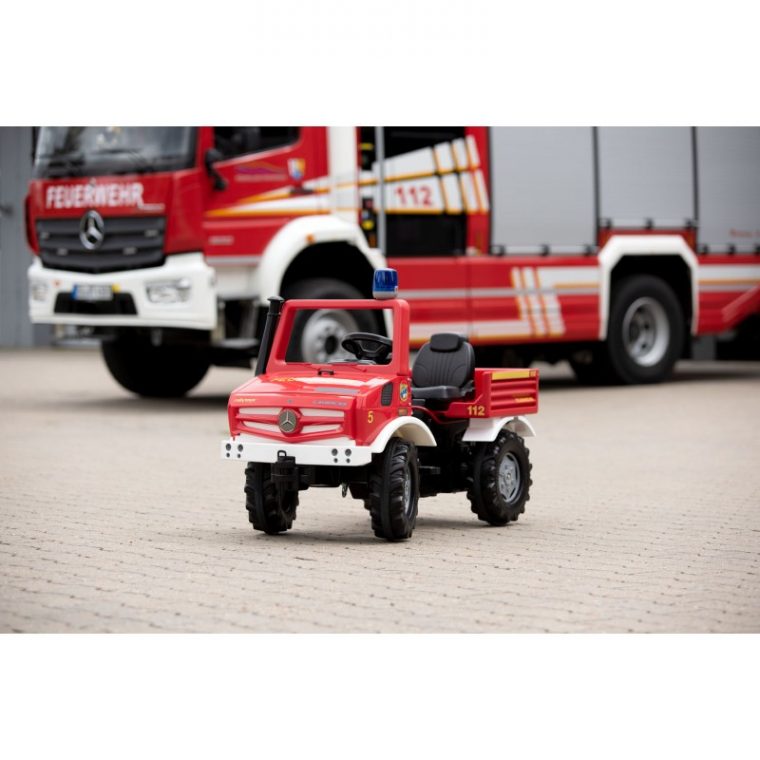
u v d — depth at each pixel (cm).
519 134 2138
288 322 1039
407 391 998
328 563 902
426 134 2019
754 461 1448
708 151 2397
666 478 1327
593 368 2355
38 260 1947
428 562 907
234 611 773
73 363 3180
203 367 2195
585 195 2227
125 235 1836
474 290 2083
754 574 877
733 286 2450
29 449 1525
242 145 1834
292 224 1869
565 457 1480
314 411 960
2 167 3834
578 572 879
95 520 1076
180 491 1234
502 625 747
